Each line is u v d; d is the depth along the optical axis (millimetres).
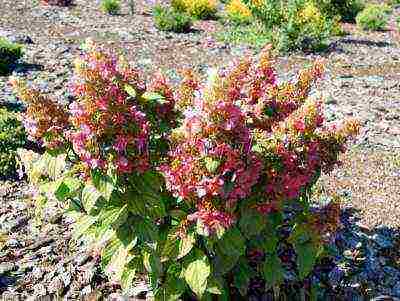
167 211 948
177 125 988
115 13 3994
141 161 865
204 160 842
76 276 1113
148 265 907
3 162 1496
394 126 2018
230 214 861
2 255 1175
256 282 1079
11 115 1665
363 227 1346
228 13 4035
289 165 884
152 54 2961
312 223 949
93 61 863
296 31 3232
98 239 905
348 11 4375
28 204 1366
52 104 922
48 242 1216
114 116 835
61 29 3342
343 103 2225
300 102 990
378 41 3723
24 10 3748
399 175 1658
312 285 1094
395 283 1154
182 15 3596
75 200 1007
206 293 954
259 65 984
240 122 838
